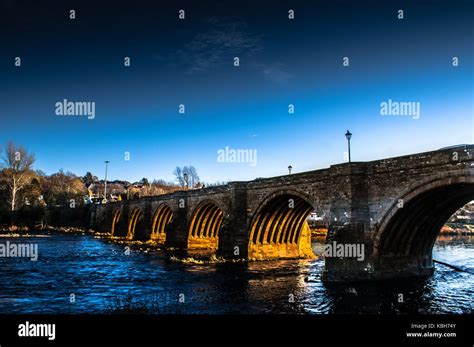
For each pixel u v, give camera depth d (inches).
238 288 1125.1
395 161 1179.3
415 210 1204.5
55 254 2027.6
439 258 1985.7
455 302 968.3
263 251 1882.4
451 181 1031.6
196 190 2415.1
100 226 4256.9
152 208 3110.2
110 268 1536.7
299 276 1346.0
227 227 1877.5
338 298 1001.5
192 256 2016.5
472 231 4864.7
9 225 3811.5
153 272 1433.3
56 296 1005.2
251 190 1865.2
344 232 1238.9
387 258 1254.3
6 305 900.6
